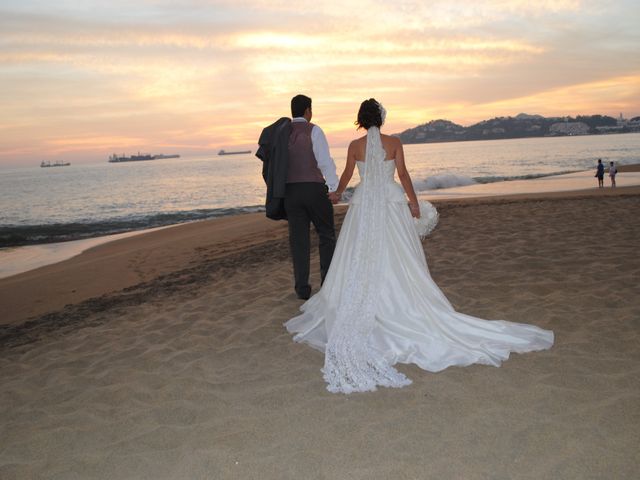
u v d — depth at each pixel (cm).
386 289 361
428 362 332
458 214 1076
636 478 206
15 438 290
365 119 375
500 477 213
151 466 245
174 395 323
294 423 274
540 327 386
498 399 281
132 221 2123
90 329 509
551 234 739
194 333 446
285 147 479
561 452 227
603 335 358
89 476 241
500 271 559
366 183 370
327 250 518
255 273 676
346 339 337
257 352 386
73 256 1245
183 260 904
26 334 527
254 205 2712
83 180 7394
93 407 320
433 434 251
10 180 8881
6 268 1161
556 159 6247
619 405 263
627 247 615
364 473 223
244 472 232
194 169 10019
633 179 2680
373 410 281
